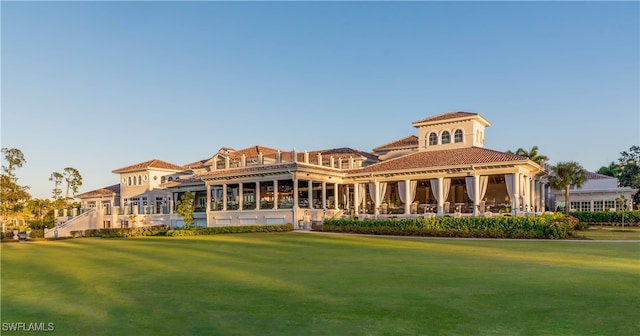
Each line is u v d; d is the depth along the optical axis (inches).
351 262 703.7
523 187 1493.6
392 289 480.7
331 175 1720.0
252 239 1200.2
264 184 1913.1
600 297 426.9
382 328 343.9
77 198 2930.6
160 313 407.5
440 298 433.7
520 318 362.0
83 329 366.9
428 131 1787.6
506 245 925.8
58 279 616.4
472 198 1467.8
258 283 534.6
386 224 1310.3
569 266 621.0
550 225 1085.8
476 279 529.0
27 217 2623.0
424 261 698.2
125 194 2605.8
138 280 584.7
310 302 430.6
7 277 644.1
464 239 1101.7
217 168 1879.9
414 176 1585.9
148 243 1191.6
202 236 1422.2
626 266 617.3
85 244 1256.8
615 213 1781.5
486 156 1494.8
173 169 2583.7
